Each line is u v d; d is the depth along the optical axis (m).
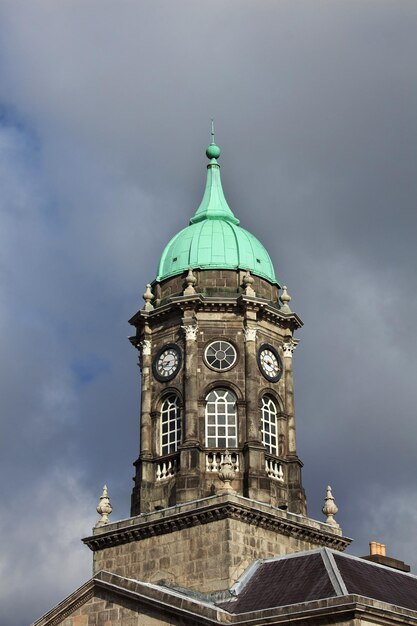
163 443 60.53
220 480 57.66
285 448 61.03
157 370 61.88
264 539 56.62
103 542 59.31
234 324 61.53
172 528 57.00
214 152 68.75
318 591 49.62
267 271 64.62
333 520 60.84
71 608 52.75
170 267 64.38
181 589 55.25
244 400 59.84
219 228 64.94
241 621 48.47
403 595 52.59
